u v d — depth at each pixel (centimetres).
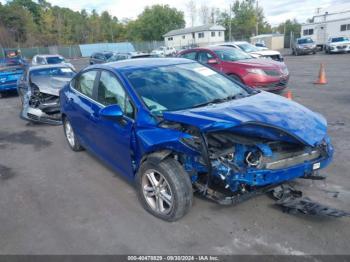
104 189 451
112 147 430
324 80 1215
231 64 1013
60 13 9331
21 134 794
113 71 443
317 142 326
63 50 6009
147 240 329
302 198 367
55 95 864
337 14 3784
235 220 350
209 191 338
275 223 340
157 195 359
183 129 333
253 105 367
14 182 500
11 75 1410
